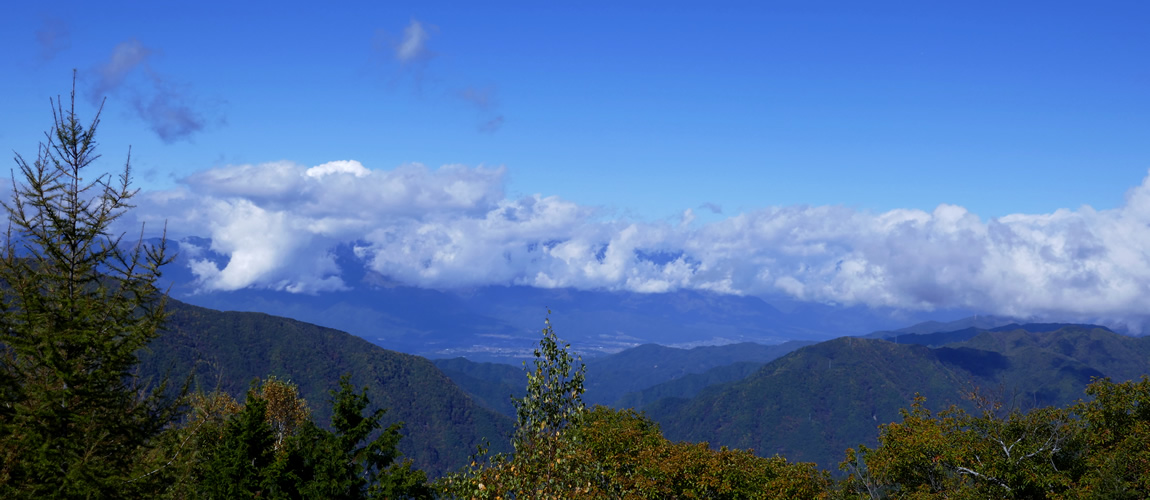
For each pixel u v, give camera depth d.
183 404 22.39
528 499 14.52
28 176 19.38
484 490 14.55
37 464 18.06
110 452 20.14
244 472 33.47
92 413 19.50
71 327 19.70
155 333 21.47
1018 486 31.86
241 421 35.16
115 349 20.28
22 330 19.14
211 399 24.31
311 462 36.91
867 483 36.81
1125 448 32.50
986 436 35.12
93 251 20.55
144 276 21.33
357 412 38.16
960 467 33.31
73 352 20.02
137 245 21.53
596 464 15.70
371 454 37.41
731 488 32.84
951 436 35.09
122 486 19.28
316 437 38.09
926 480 36.59
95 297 20.66
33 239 19.70
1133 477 31.42
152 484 20.11
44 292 20.02
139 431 20.91
